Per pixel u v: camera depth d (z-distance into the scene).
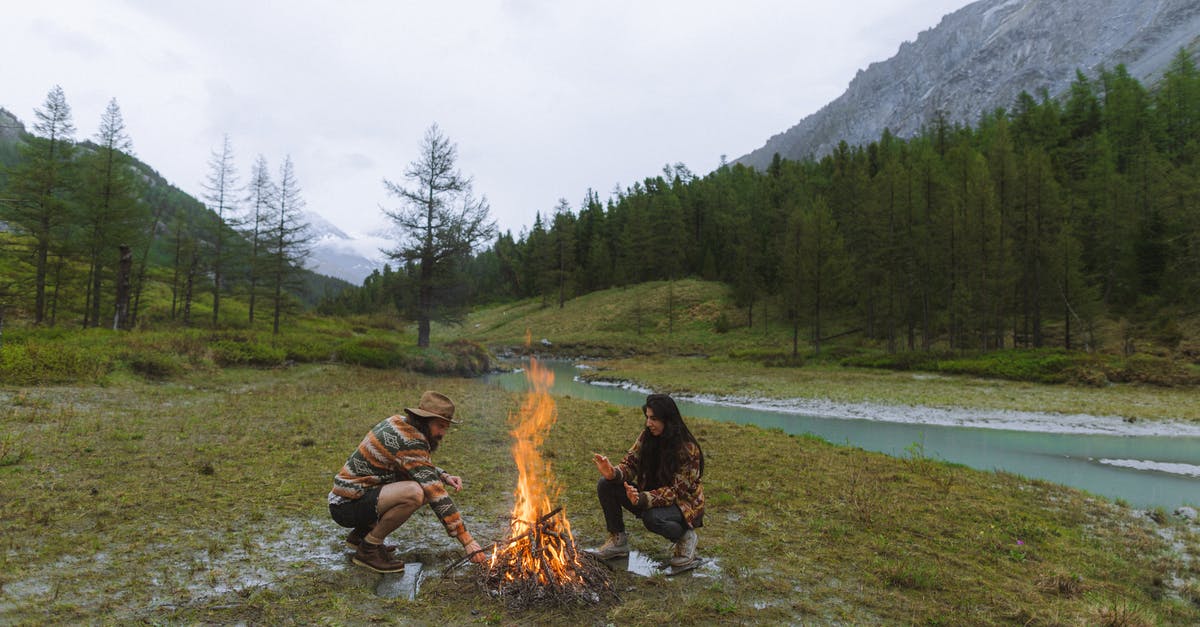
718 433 11.10
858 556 4.60
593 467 7.51
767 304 68.44
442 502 3.73
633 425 11.70
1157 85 85.19
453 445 8.76
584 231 105.00
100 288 35.53
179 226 49.91
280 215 39.56
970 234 38.16
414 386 17.86
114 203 33.91
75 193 33.81
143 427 8.43
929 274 44.03
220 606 3.18
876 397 23.12
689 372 35.75
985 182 39.09
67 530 4.22
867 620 3.42
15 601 3.05
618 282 88.31
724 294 74.31
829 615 3.47
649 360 49.09
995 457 12.36
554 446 8.95
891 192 46.25
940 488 7.24
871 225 47.00
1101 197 51.34
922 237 42.78
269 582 3.56
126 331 22.70
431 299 33.66
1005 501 6.80
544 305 87.06
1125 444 14.34
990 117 100.25
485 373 33.47
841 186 67.31
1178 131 67.50
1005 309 42.03
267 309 46.12
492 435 9.79
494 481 6.56
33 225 31.66
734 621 3.34
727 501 6.11
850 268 52.28
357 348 25.41
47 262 34.16
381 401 13.12
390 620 3.15
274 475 6.18
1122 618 3.60
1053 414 19.12
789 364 38.62
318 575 3.70
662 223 87.62
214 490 5.49
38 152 32.94
